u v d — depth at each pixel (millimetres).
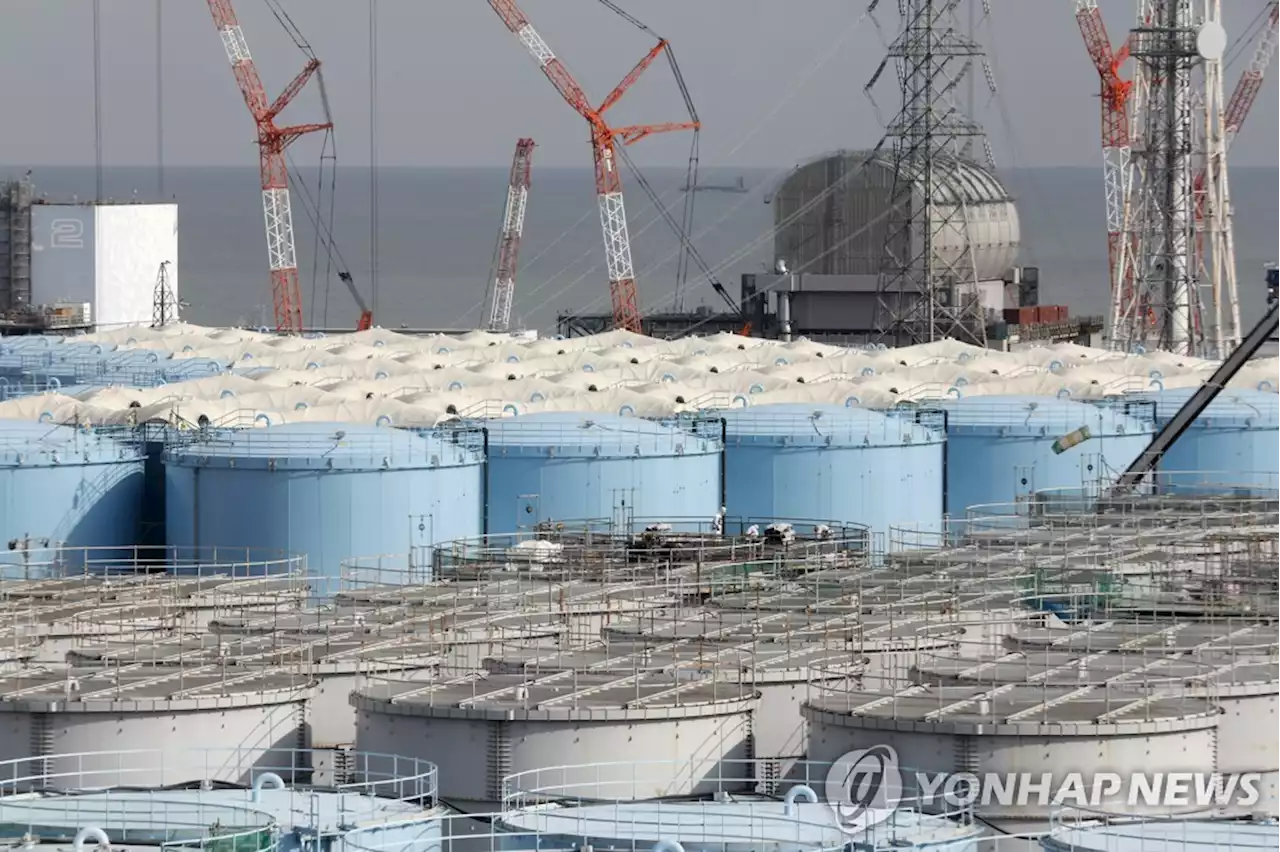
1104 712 133625
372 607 169750
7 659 153625
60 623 164375
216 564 198500
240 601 172750
